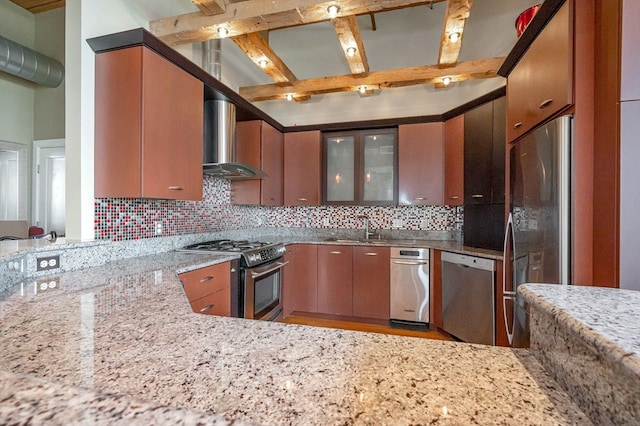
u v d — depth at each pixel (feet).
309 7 6.45
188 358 2.03
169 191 6.56
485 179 9.06
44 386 1.35
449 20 7.02
